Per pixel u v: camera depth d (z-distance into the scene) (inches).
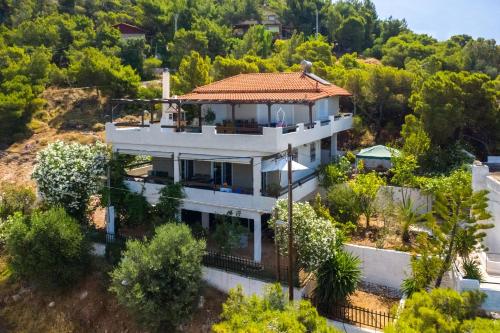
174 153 923.4
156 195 944.9
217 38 2620.6
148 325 731.4
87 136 1674.5
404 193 980.6
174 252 737.0
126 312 789.2
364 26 3464.6
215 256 816.3
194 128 957.2
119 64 2084.2
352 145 1364.4
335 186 971.9
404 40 3157.0
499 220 735.1
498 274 685.9
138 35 2874.0
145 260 722.2
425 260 676.1
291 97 941.8
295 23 3961.6
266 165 842.2
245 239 928.3
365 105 1414.9
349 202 916.0
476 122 1149.1
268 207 818.2
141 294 700.7
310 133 969.5
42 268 848.9
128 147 983.6
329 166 1044.5
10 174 1462.8
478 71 2107.5
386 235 869.8
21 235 864.9
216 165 983.6
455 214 655.8
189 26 3061.0
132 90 1925.4
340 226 888.9
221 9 3919.8
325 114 1151.6
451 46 2637.8
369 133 1405.0
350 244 826.8
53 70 2106.3
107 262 899.4
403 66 2336.4
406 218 868.0
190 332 738.2
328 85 1157.7
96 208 1131.3
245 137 828.0
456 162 1078.4
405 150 1071.0
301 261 732.0
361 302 745.6
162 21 3088.1
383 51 2933.1
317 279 728.3
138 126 1051.3
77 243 863.1
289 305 497.7
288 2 4153.5
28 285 927.7
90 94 2014.0
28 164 1520.7
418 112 1162.6
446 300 432.1
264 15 3988.7
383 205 944.9
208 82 1609.3
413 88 1332.4
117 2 3661.4
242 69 1605.6
